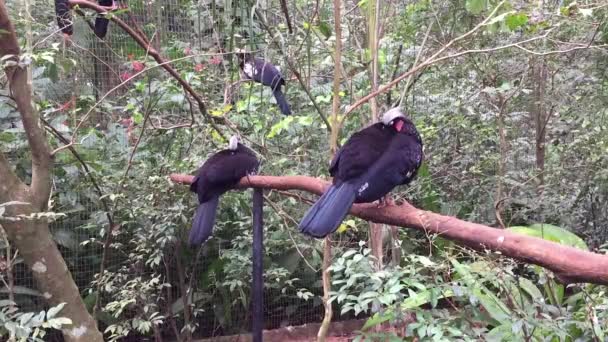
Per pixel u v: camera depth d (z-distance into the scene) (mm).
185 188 4254
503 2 2891
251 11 3111
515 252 1728
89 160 4324
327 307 3086
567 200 5148
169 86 4246
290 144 4645
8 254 3344
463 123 4961
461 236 1920
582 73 4719
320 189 2555
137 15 4793
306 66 4473
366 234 4184
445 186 5305
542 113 5395
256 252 3041
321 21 3596
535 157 5676
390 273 2697
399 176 2121
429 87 5082
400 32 4461
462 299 2896
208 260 4887
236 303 5117
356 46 4203
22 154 4504
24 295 4426
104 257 4047
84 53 4848
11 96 2719
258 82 4035
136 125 4578
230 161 3074
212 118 4004
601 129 4676
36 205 2770
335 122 2967
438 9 4359
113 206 4020
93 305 4488
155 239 4305
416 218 2068
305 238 4703
